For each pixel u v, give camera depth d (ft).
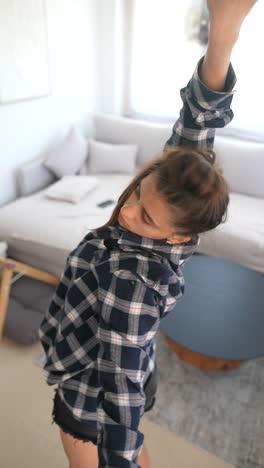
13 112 7.98
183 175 1.62
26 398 5.25
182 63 9.77
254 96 9.20
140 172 1.96
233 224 7.43
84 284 2.11
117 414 1.80
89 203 7.98
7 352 5.98
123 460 1.74
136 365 1.84
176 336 5.06
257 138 9.65
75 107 9.98
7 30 7.12
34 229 7.05
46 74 8.48
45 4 7.88
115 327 1.84
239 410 5.14
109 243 2.07
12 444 4.68
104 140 10.30
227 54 2.06
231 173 8.69
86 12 9.28
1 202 8.38
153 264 1.89
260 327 5.22
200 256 6.75
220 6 1.89
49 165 8.79
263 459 4.56
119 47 10.18
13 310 6.25
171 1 9.16
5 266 5.83
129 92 11.00
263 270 7.06
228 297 5.75
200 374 5.67
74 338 2.24
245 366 5.84
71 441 2.85
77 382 2.42
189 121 2.29
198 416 5.04
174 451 4.63
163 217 1.71
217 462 4.53
